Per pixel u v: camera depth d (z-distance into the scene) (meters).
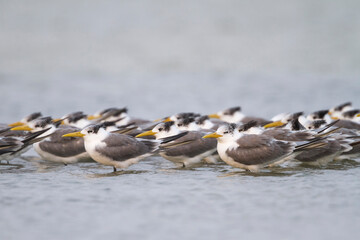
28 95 30.12
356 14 49.41
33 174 14.52
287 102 28.61
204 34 45.97
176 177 14.04
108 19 49.41
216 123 19.84
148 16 50.34
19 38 43.88
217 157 16.67
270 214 10.77
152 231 9.95
